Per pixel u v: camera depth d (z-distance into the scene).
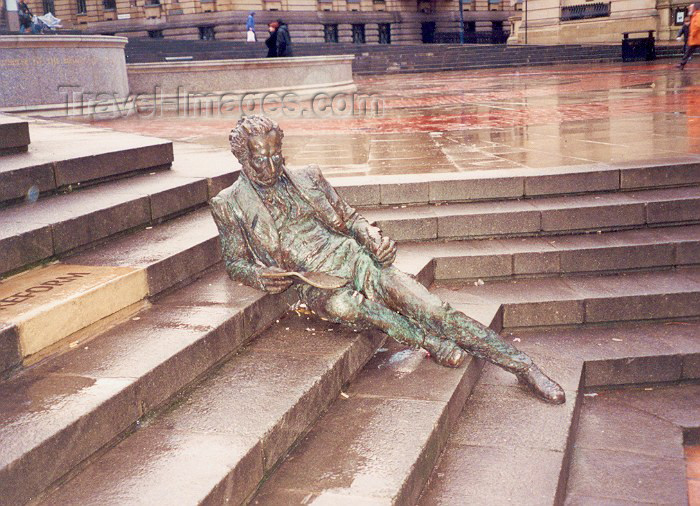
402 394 3.43
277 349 3.51
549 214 5.51
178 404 2.96
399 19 48.72
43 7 47.50
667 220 5.61
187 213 4.98
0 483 2.12
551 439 3.45
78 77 12.80
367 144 8.99
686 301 4.84
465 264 5.14
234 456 2.54
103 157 4.97
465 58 32.44
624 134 8.48
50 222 3.76
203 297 3.73
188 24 42.31
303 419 3.02
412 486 2.81
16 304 3.04
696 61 26.11
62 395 2.61
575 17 35.78
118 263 3.70
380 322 3.55
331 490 2.66
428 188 5.88
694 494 3.43
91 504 2.27
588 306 4.80
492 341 3.70
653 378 4.45
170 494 2.31
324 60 17.27
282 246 3.63
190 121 13.33
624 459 3.68
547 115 11.65
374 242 3.59
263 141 3.32
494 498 2.98
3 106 11.73
